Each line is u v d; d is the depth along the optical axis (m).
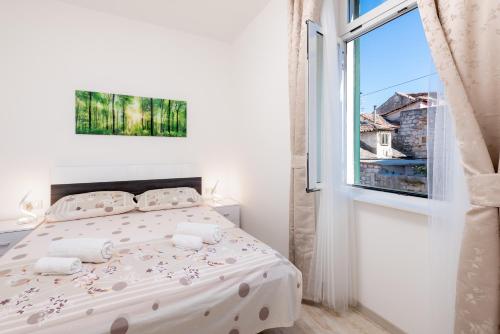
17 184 2.39
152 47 2.93
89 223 2.14
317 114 1.88
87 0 2.48
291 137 2.03
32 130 2.43
